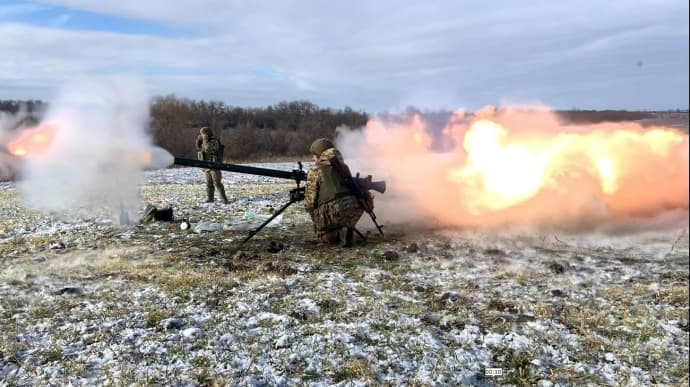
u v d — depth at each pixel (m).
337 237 7.65
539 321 4.91
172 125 36.16
